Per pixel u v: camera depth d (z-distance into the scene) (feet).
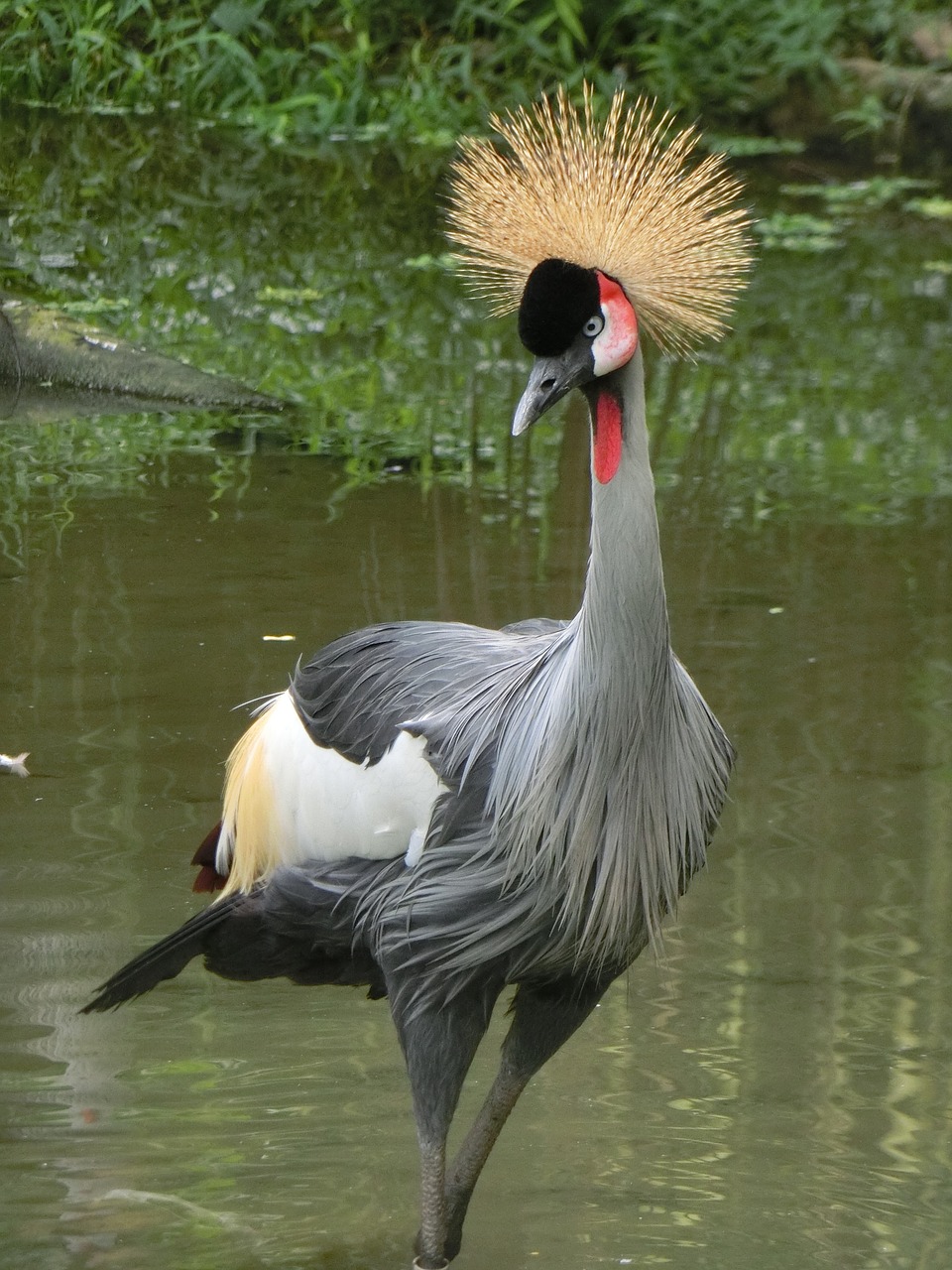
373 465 47.34
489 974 20.85
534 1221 22.75
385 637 22.65
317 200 73.87
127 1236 22.06
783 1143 23.97
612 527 19.07
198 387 53.06
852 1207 22.80
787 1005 26.71
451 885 20.38
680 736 20.27
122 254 65.77
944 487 47.21
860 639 37.99
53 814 30.42
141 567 40.04
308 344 57.77
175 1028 26.20
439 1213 21.39
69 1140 23.62
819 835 30.99
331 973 23.26
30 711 33.45
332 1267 21.80
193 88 84.84
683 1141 24.13
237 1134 23.99
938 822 31.35
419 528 42.83
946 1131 24.09
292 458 47.85
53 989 26.20
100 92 85.66
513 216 20.34
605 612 19.19
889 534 43.88
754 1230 22.44
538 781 19.63
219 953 23.34
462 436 49.83
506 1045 22.13
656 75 86.69
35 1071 24.84
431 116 84.17
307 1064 25.46
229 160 78.79
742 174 82.69
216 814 30.53
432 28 90.38
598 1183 23.45
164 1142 23.72
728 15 89.15
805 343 60.08
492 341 58.59
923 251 73.51
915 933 28.37
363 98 85.20
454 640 22.17
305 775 22.03
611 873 19.84
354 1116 24.40
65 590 38.65
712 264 20.38
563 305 18.85
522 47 86.89
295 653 35.83
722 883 29.76
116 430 49.93
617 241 20.01
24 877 28.63
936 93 86.74
